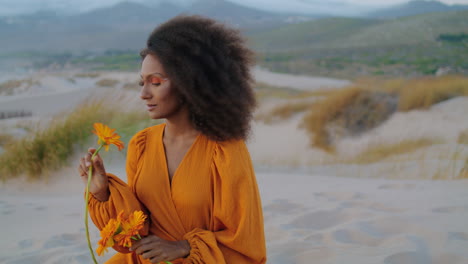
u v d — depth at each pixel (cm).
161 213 183
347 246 318
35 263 316
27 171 695
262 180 662
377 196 490
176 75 173
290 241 332
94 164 175
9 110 2334
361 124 1341
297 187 585
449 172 739
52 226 428
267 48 8744
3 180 689
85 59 7569
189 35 177
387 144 1162
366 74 4462
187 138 185
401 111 1395
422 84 1512
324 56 6112
